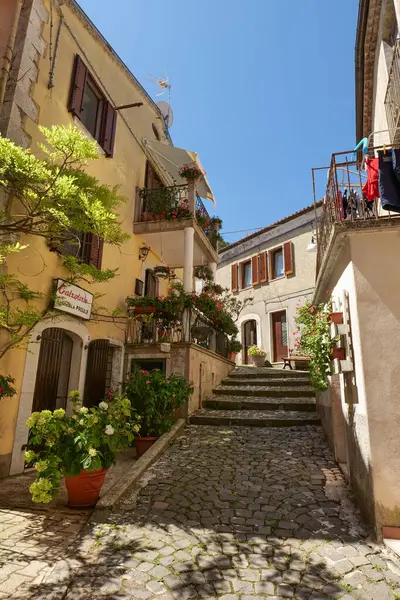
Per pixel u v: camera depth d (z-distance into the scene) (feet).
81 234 22.89
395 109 18.63
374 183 12.85
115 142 27.76
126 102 29.84
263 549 10.05
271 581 8.68
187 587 8.41
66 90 21.91
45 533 10.84
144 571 8.97
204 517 11.87
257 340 51.47
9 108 17.40
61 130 12.31
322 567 9.26
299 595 8.20
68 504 12.87
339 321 14.16
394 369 11.46
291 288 48.01
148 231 29.84
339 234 12.77
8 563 9.16
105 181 26.14
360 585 8.57
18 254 17.13
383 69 22.15
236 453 18.03
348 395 13.80
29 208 14.76
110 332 25.12
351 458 13.71
